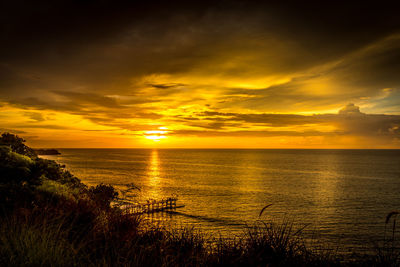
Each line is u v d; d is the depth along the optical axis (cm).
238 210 4806
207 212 4541
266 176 11069
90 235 399
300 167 16425
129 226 459
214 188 7600
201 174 11638
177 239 415
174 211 4175
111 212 530
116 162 19212
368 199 6184
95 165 15812
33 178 834
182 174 11525
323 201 5900
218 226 3447
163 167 15438
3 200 575
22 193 645
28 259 284
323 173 12512
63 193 740
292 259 354
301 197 6344
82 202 567
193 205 5141
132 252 352
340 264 342
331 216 4519
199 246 392
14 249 297
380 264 331
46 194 712
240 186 8062
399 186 8306
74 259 301
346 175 11625
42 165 996
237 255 357
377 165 18362
